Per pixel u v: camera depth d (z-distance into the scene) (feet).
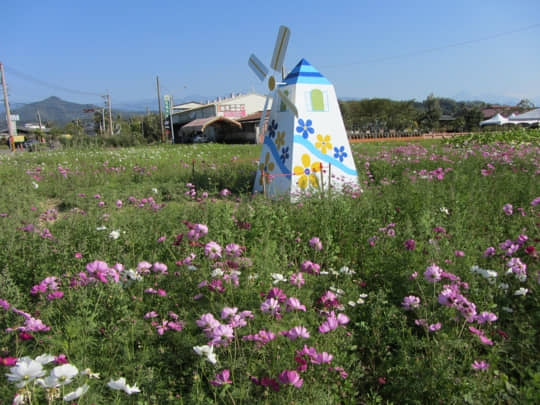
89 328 8.79
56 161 62.28
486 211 19.60
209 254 10.73
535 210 18.08
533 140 63.57
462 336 9.12
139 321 9.67
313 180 28.25
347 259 13.98
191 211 19.39
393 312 10.04
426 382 7.89
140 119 291.17
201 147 105.60
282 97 27.68
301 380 6.63
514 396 8.16
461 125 224.53
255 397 7.66
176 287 11.20
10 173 46.11
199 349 7.21
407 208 19.57
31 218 20.98
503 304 10.48
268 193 28.84
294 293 9.93
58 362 7.38
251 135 158.10
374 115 230.27
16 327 8.48
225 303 9.82
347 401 8.02
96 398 7.16
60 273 12.94
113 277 10.11
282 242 15.56
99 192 32.30
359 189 24.94
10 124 143.02
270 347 8.24
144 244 15.35
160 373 8.84
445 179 26.11
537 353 9.28
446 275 10.21
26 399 6.59
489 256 12.20
